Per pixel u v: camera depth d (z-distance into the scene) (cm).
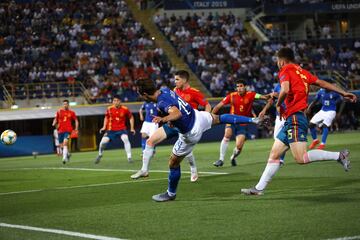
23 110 6084
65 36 7494
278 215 1431
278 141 1748
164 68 7438
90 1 8094
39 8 7706
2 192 2261
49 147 6456
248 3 9012
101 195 1994
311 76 1720
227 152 4303
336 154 1697
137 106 6612
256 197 1755
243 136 2911
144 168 2181
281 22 9200
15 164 4322
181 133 1712
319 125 3753
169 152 4791
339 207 1507
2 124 6306
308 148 3984
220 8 8825
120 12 8138
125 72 7188
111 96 6844
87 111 6284
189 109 1702
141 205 1706
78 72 6975
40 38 7331
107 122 3797
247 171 2634
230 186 2083
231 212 1509
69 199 1927
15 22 7412
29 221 1512
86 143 6644
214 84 7438
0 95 6606
